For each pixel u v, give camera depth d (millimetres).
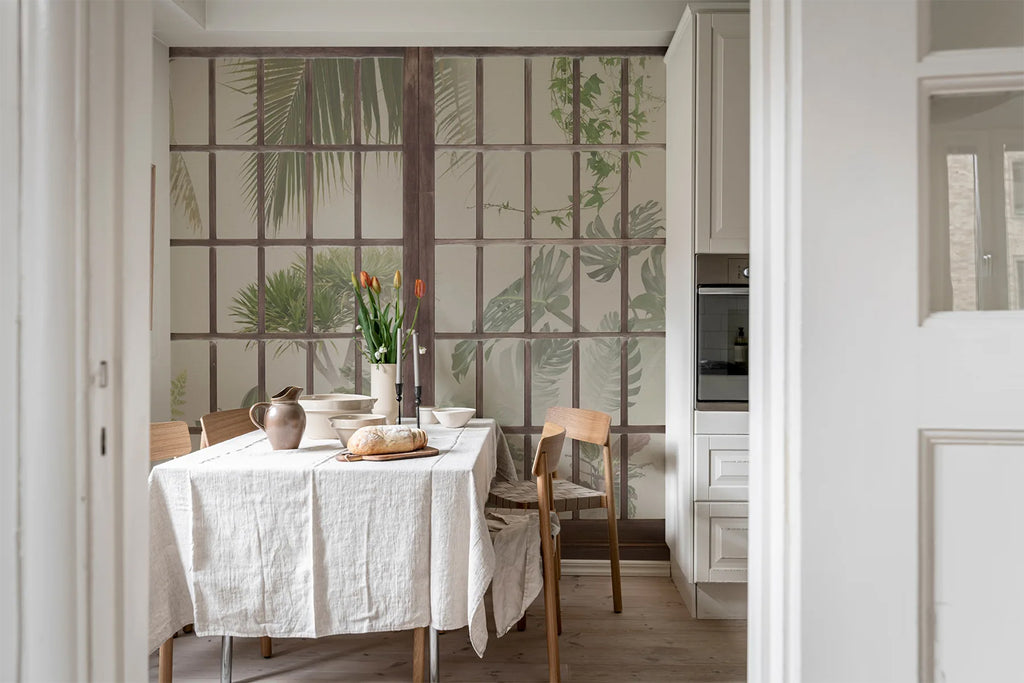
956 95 978
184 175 3463
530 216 3480
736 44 2938
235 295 3479
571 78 3469
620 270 3494
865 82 958
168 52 3434
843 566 965
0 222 977
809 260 964
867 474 962
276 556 1951
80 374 993
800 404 969
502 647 2643
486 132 3475
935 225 983
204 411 3475
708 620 2926
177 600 1980
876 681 965
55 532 979
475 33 3299
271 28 3270
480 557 1937
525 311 3488
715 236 2963
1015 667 963
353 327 3484
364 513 1947
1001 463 959
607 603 3102
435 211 3473
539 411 3494
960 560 965
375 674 2424
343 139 3475
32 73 978
